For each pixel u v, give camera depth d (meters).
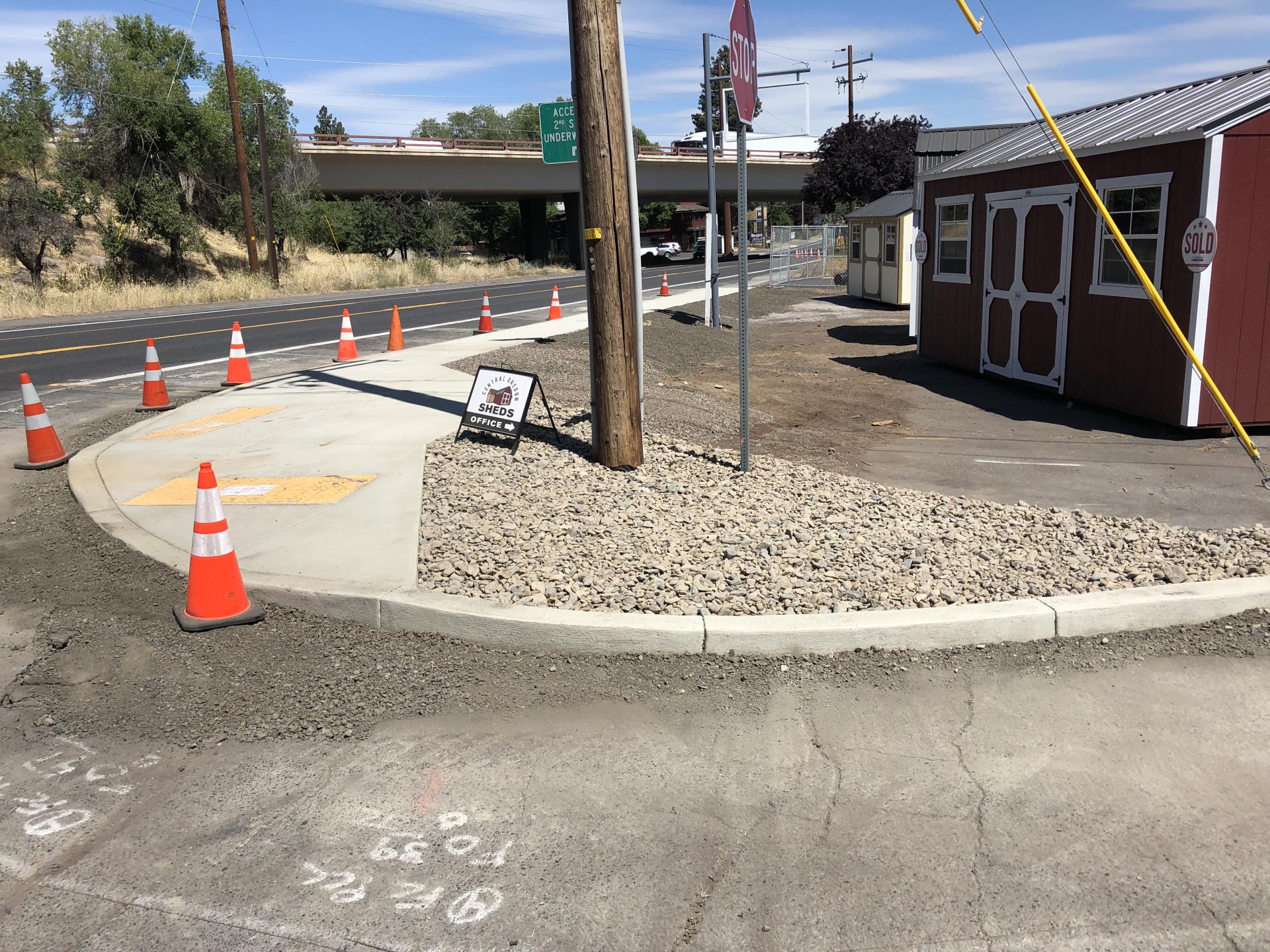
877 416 11.92
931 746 4.04
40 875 3.25
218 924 3.02
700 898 3.13
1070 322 12.12
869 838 3.44
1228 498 7.85
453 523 6.38
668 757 3.97
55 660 4.76
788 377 15.12
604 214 7.46
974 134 18.44
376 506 6.79
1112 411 11.73
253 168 45.22
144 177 40.22
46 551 6.25
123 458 8.51
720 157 62.19
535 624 4.81
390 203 60.44
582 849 3.39
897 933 2.97
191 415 10.55
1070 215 11.94
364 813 3.60
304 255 48.38
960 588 5.31
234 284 34.41
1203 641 4.93
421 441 8.76
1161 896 3.13
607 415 7.82
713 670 4.66
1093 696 4.43
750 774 3.84
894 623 4.80
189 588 5.14
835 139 46.50
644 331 18.08
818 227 37.19
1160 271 10.27
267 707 4.35
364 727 4.20
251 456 8.45
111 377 14.42
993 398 13.05
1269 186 9.65
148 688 4.51
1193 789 3.73
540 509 6.71
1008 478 8.69
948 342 15.56
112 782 3.80
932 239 15.95
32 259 34.25
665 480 7.58
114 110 39.53
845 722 4.23
